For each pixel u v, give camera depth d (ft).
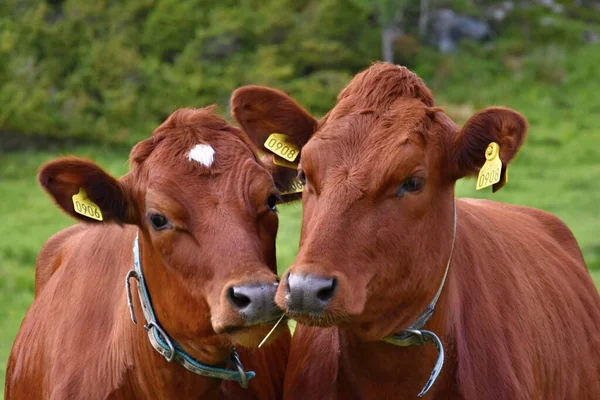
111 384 21.27
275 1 139.95
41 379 22.88
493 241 22.67
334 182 18.16
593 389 24.62
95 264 22.85
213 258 18.84
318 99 127.54
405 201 18.33
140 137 124.36
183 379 20.57
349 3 139.33
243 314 18.10
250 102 20.54
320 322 17.29
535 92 139.13
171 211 19.27
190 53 134.10
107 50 132.05
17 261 64.90
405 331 19.33
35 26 132.46
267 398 22.74
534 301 22.65
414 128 18.63
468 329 20.68
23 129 121.08
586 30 162.09
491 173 18.49
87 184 20.08
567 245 27.76
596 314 25.89
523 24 162.91
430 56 147.74
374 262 18.02
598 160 108.06
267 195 19.71
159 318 20.26
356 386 20.44
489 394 20.26
